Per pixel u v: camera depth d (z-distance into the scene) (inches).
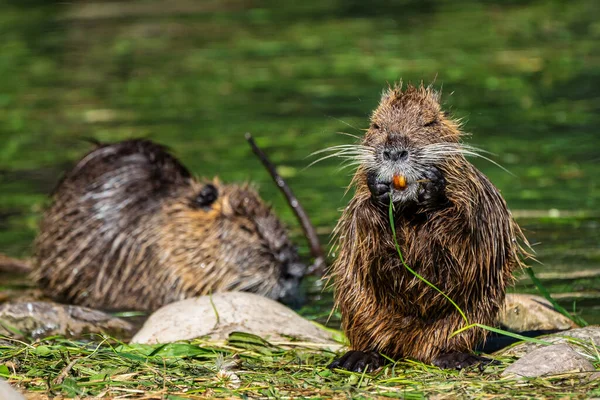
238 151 674.2
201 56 1023.0
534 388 253.8
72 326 379.2
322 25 1171.9
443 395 253.0
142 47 1082.1
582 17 1162.0
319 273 482.6
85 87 908.6
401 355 304.0
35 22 1231.5
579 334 307.0
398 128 286.0
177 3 1352.1
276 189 592.1
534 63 927.0
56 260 480.4
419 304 294.0
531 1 1280.8
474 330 298.2
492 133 700.0
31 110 824.3
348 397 255.1
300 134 711.1
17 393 232.4
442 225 284.7
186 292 468.4
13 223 563.2
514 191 566.6
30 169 660.1
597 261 448.8
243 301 367.2
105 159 494.9
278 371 287.7
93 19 1252.5
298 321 365.1
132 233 473.7
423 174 277.7
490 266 298.5
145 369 281.0
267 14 1258.0
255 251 468.8
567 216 518.3
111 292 472.1
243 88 874.1
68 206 484.4
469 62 934.4
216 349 317.4
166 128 744.3
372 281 294.7
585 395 245.0
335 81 877.8
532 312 368.5
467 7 1253.7
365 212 287.7
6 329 361.1
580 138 681.6
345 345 331.3
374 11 1248.8
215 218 473.7
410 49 1010.1
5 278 500.4
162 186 487.8
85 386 264.2
